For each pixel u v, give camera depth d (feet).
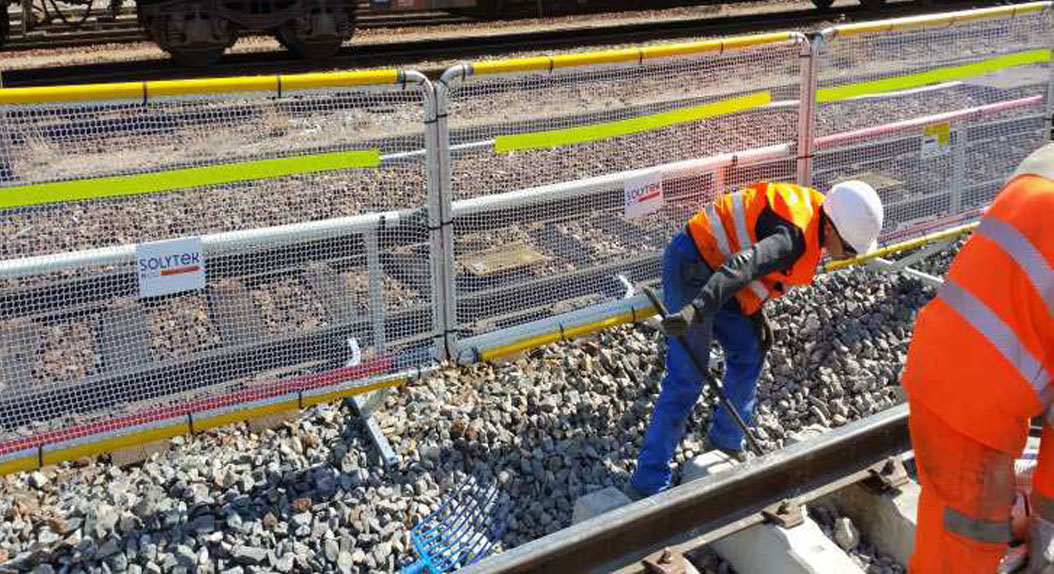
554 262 18.80
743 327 13.93
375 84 13.50
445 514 13.80
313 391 14.20
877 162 19.62
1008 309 8.11
